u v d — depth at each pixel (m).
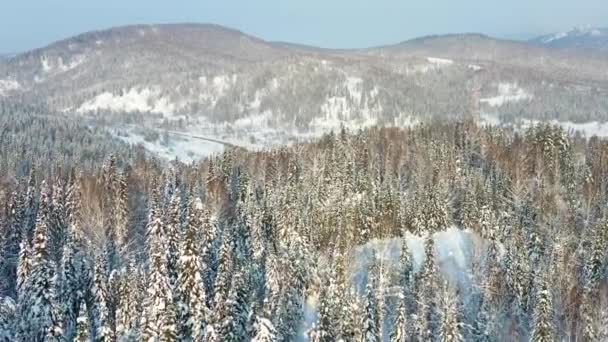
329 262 74.12
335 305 57.22
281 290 66.31
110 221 82.62
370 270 68.50
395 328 57.12
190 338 56.47
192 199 77.25
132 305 57.44
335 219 84.50
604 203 89.00
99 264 61.34
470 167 106.94
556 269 67.12
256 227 79.00
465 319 63.50
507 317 64.12
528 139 118.94
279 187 99.19
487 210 84.38
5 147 171.38
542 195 89.75
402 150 120.06
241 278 59.53
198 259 57.91
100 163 168.75
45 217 76.69
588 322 57.69
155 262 55.56
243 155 142.50
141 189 105.75
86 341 50.84
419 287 66.19
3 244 78.69
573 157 108.25
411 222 89.75
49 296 58.62
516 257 68.94
